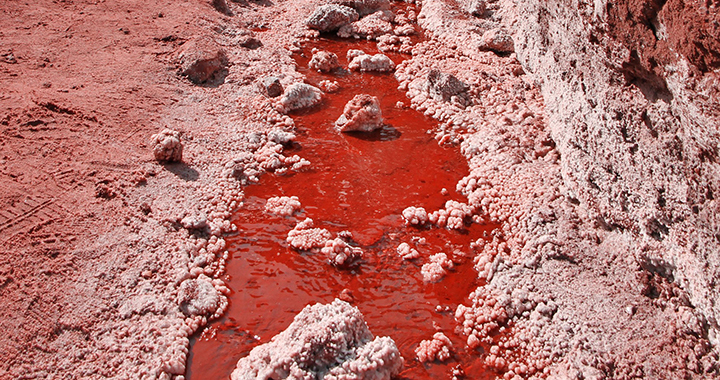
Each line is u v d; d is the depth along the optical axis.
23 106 8.03
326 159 8.14
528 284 5.90
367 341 5.19
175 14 11.45
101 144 7.68
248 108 9.10
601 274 5.82
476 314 5.73
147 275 5.92
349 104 8.80
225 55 10.38
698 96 4.45
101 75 9.17
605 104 6.04
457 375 5.14
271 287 6.09
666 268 5.39
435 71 9.48
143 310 5.55
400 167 8.02
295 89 9.22
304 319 5.12
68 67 9.26
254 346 5.41
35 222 6.32
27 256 5.90
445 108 9.16
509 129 8.48
